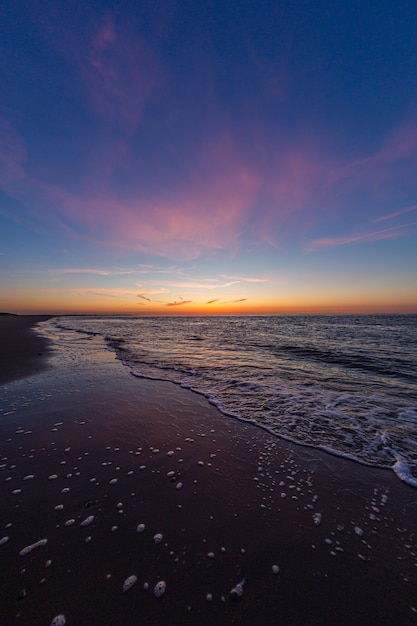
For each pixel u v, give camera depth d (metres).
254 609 1.78
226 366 9.62
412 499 2.90
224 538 2.34
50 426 4.51
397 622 1.72
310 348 14.16
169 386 7.03
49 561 2.05
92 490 2.94
